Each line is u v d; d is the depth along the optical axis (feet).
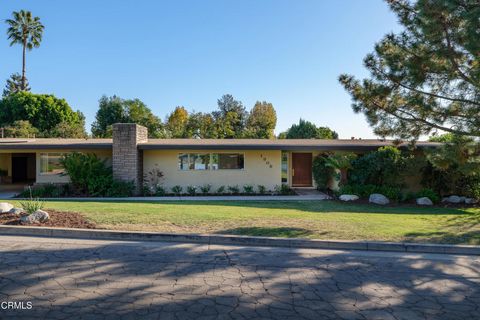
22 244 20.04
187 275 15.44
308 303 12.82
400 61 31.50
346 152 54.29
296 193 54.19
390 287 14.71
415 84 31.17
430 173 46.50
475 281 15.72
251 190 54.65
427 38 28.91
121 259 17.60
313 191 57.21
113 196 48.70
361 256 19.47
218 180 55.31
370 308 12.56
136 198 47.26
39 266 16.16
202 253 19.16
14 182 75.82
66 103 129.80
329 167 54.85
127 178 50.70
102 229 22.85
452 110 31.50
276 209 34.63
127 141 50.67
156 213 29.14
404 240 21.94
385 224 27.04
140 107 131.64
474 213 35.37
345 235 22.89
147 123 110.52
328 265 17.57
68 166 49.80
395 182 47.24
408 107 33.60
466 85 30.04
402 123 34.45
